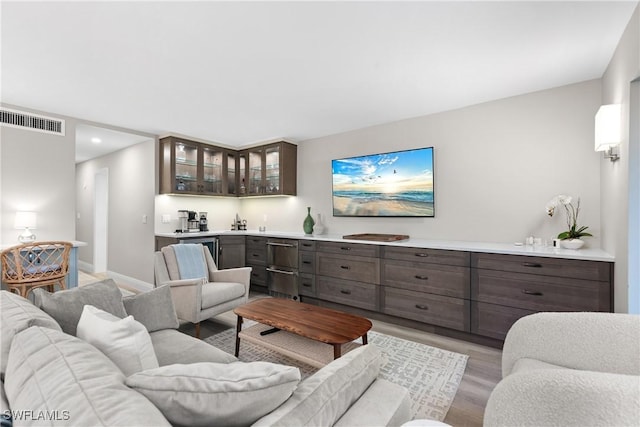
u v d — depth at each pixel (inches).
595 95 103.3
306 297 158.1
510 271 100.6
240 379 30.0
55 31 75.1
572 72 98.9
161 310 77.5
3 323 45.8
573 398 31.1
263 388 29.6
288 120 148.3
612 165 87.7
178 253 122.1
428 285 117.3
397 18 71.3
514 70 97.6
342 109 133.1
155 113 138.0
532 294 96.8
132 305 73.7
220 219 208.5
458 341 109.7
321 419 30.2
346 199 164.7
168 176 171.8
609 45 82.7
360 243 135.4
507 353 59.9
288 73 98.8
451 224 133.9
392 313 126.2
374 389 38.6
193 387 29.2
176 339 69.6
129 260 191.6
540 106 113.3
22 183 130.7
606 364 50.1
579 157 106.2
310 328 79.3
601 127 81.9
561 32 76.9
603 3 66.3
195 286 103.9
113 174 206.8
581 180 105.8
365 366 39.3
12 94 116.1
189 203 191.0
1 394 36.4
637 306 73.3
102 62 91.0
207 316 108.3
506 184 120.4
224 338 110.3
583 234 101.0
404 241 130.6
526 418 33.4
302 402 30.7
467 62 92.2
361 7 67.3
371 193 155.9
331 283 145.1
